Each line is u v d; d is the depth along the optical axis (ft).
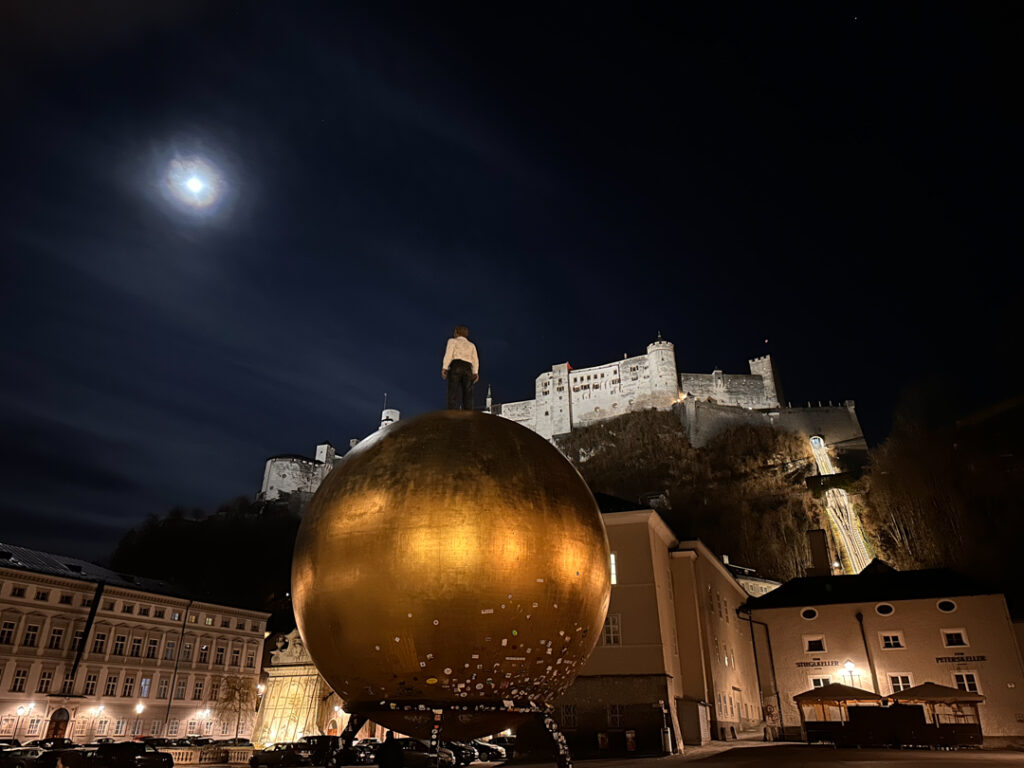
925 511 239.09
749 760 68.74
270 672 168.76
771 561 306.55
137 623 156.04
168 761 83.10
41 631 139.23
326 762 20.65
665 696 85.66
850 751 82.48
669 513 350.84
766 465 377.91
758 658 127.75
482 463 20.21
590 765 66.95
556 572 19.65
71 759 76.54
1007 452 127.85
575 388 458.09
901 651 116.88
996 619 112.88
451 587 18.47
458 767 76.33
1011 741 98.22
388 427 22.65
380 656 18.88
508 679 19.08
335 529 19.93
